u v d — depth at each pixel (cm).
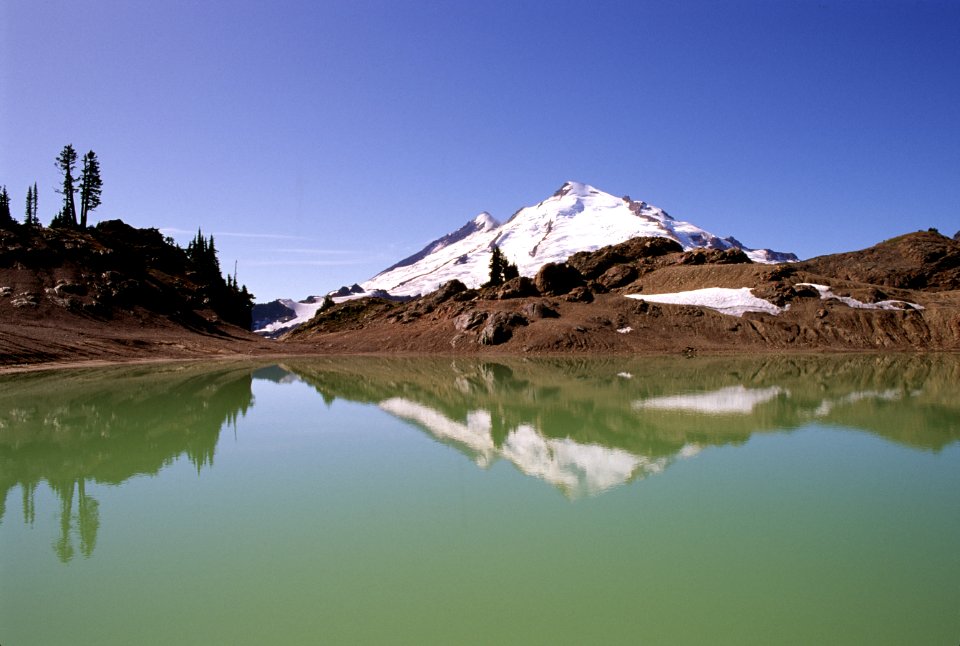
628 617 1013
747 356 7256
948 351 7638
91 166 10656
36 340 5984
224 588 1131
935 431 2584
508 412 3184
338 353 8506
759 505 1598
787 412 3073
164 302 8844
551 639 947
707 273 10312
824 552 1291
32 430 2659
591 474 1944
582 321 8481
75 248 8544
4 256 7675
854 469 1973
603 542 1345
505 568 1211
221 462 2117
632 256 12325
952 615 1030
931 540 1359
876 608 1052
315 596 1098
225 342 8488
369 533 1412
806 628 984
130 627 995
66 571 1210
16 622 1010
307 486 1808
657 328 8450
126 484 1842
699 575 1179
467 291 10619
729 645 932
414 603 1066
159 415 3102
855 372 5188
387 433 2644
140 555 1292
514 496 1692
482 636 955
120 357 6378
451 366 6350
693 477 1878
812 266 11812
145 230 12212
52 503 1655
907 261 11294
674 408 3238
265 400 3728
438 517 1517
